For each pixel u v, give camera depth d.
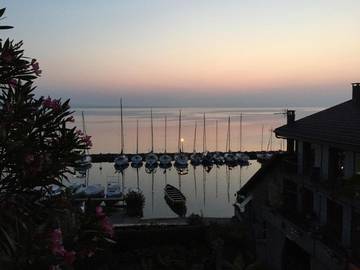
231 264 25.36
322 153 21.81
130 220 42.81
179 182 74.38
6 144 5.77
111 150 120.88
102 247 6.89
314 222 21.67
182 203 53.06
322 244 19.09
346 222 18.78
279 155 26.50
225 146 135.88
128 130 189.75
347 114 24.20
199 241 29.97
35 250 5.71
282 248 24.27
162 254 27.39
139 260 27.05
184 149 128.12
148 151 118.56
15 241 5.75
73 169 7.35
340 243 18.91
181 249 28.30
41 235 5.88
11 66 6.19
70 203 6.85
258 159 97.00
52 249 5.84
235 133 180.50
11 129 6.16
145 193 65.50
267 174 27.92
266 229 26.89
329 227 19.98
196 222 33.47
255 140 153.38
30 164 5.98
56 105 6.62
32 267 5.66
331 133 20.75
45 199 6.52
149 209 54.69
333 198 19.38
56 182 6.24
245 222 31.05
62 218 6.62
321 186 20.72
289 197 25.42
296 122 27.48
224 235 29.30
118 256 27.12
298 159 24.38
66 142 6.52
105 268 21.38
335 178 20.28
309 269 22.38
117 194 52.44
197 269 25.27
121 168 87.12
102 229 6.71
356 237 18.03
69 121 6.77
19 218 5.90
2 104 6.23
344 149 18.16
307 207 23.52
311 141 21.38
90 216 6.71
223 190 68.81
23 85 6.40
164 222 38.47
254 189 29.67
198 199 62.38
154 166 87.19
